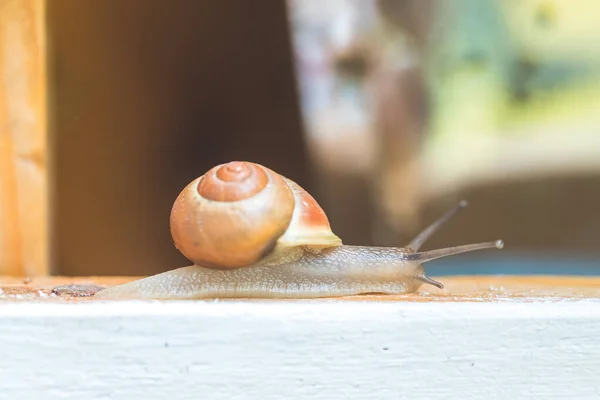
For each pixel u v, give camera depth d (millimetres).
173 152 365
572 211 673
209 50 379
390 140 648
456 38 659
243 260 186
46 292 185
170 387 168
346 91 617
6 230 231
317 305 170
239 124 422
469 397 170
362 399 169
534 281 210
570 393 171
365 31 608
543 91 677
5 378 167
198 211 184
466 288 197
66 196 251
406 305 171
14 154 230
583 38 666
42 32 229
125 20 303
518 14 660
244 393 169
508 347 170
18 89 229
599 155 672
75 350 168
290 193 190
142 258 332
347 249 195
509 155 680
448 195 676
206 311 168
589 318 171
